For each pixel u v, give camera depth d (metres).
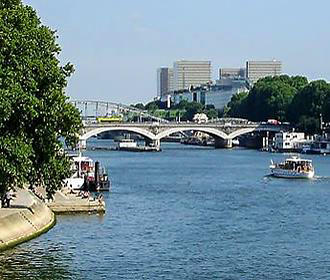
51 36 88.38
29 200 112.75
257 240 102.44
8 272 80.50
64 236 102.19
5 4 84.75
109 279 78.69
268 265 86.38
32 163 87.44
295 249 95.94
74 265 84.50
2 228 93.81
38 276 79.00
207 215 127.50
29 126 86.25
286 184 187.50
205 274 81.69
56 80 87.00
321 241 101.94
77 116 90.12
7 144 80.75
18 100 79.31
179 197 155.62
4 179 82.19
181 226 114.56
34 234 100.31
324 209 136.75
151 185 181.62
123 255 90.69
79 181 161.12
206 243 99.69
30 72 82.38
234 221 120.44
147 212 130.38
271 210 134.88
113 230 109.00
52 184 92.31
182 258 89.75
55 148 90.25
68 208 125.00
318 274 82.19
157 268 84.19
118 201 146.75
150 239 102.31
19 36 81.50
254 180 198.12
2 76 78.62
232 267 85.19
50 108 85.81
